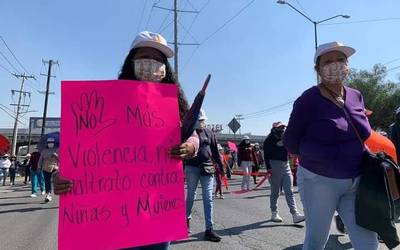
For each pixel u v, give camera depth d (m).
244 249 6.28
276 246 6.42
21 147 96.75
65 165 2.82
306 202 3.74
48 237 7.65
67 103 2.88
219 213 9.77
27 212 11.21
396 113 6.68
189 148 3.06
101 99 2.94
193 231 7.62
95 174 2.86
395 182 3.53
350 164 3.56
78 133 2.87
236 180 23.86
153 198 2.96
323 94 3.71
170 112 3.07
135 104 2.99
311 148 3.63
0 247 6.88
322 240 3.70
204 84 3.04
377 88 55.03
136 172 2.94
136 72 3.14
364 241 3.49
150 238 2.91
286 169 8.17
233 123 26.78
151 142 3.00
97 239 2.81
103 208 2.85
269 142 8.25
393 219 3.41
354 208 3.53
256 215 9.41
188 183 7.09
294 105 3.79
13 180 29.42
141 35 3.13
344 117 3.63
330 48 3.72
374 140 4.06
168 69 3.30
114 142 2.92
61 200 2.79
